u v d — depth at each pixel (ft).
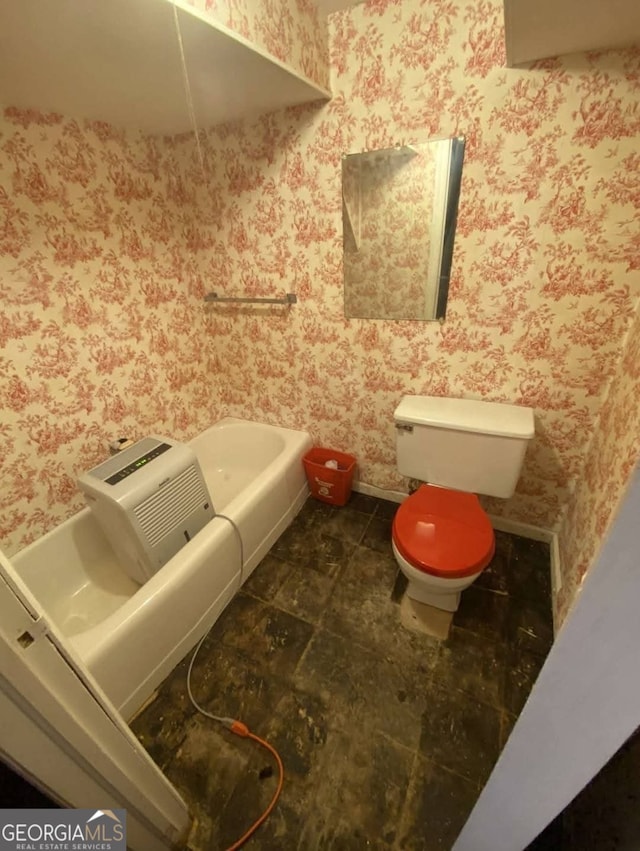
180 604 4.21
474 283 4.43
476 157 3.85
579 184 3.61
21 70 3.14
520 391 4.80
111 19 2.52
